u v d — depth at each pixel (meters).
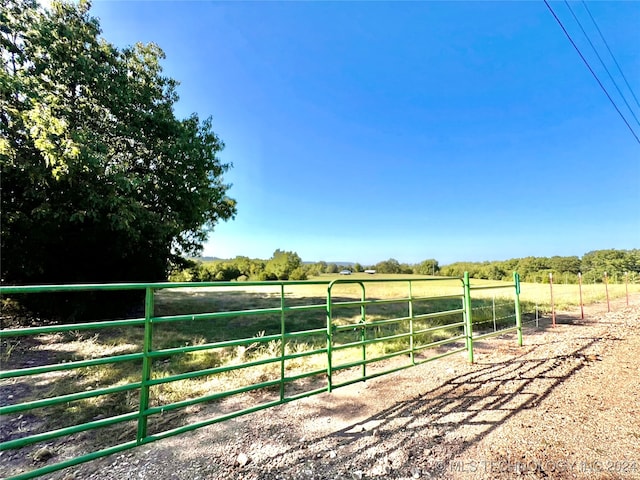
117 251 8.69
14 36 7.52
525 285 24.47
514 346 6.09
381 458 2.45
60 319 8.43
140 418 2.32
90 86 8.47
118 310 9.78
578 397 3.54
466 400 3.53
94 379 4.17
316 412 3.27
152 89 10.41
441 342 4.88
